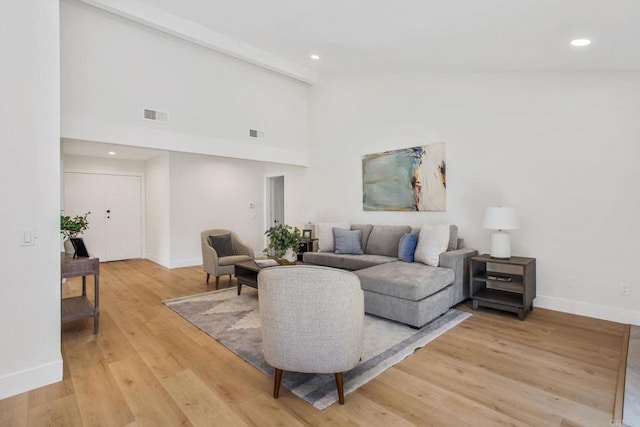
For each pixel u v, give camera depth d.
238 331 3.01
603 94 3.18
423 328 3.02
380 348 2.61
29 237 2.08
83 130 3.65
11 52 2.04
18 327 2.04
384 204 5.04
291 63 5.27
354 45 3.81
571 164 3.37
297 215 6.55
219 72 4.84
